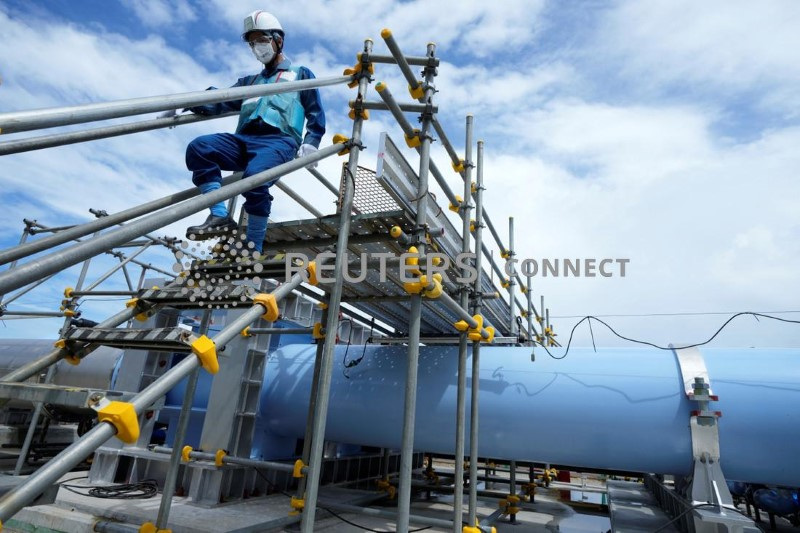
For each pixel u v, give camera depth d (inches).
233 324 97.7
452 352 199.6
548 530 211.0
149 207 112.1
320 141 150.6
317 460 111.5
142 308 133.1
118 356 271.1
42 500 170.2
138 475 204.8
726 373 160.7
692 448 154.5
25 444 225.5
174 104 84.0
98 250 71.5
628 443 162.7
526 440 175.2
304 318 261.4
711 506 143.3
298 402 211.3
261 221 133.5
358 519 198.2
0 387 83.7
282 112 141.6
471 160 187.3
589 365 178.2
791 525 255.9
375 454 277.6
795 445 145.6
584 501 293.4
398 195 140.9
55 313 254.7
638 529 169.9
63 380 273.7
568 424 168.6
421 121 151.1
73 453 65.4
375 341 231.9
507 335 285.4
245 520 161.5
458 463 154.4
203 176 124.7
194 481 187.5
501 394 179.3
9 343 331.3
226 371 206.5
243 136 137.6
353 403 198.7
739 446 150.6
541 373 180.7
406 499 121.5
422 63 152.2
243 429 204.4
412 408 125.8
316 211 210.5
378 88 130.6
